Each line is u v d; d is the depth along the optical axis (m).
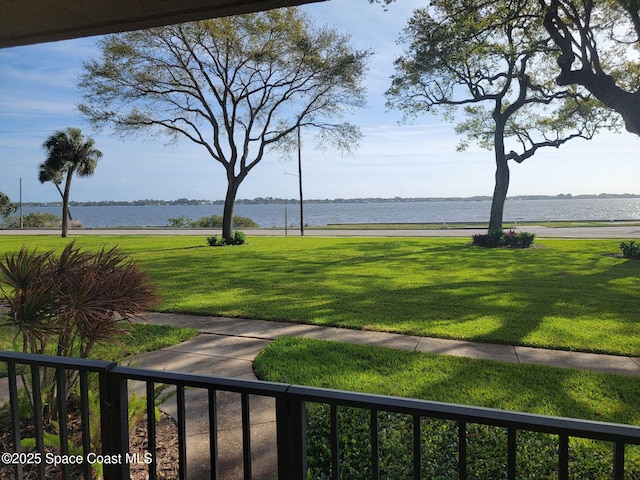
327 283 10.01
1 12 2.49
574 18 12.20
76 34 2.79
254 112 21.47
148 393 1.72
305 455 1.48
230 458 2.98
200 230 34.34
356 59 20.75
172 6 2.43
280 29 19.41
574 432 1.18
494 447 2.96
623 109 11.82
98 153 27.33
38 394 1.99
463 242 20.67
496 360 4.92
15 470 2.04
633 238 21.06
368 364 4.80
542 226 33.06
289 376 4.45
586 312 7.11
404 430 3.21
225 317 7.07
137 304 3.19
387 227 37.25
